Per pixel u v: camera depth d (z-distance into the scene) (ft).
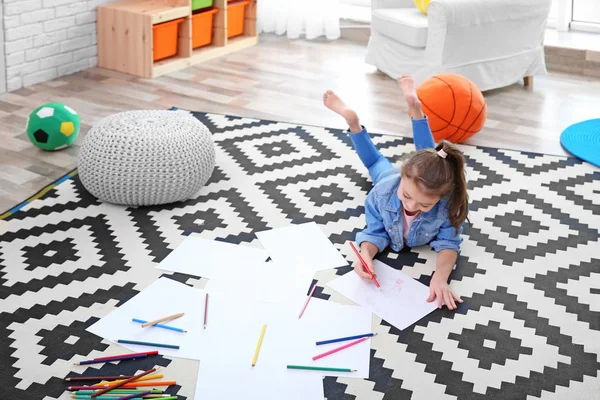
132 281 7.28
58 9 12.80
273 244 7.96
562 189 9.39
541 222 8.59
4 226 8.21
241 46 15.43
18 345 6.35
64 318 6.71
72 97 12.25
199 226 8.32
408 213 7.64
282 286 7.22
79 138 10.62
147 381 5.95
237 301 6.97
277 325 6.64
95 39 13.69
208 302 6.93
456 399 5.88
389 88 13.21
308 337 6.51
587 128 11.20
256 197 9.01
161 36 13.61
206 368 6.11
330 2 15.99
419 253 7.89
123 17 13.21
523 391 5.98
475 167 9.95
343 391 5.92
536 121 11.69
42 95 12.28
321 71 14.11
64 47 13.15
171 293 7.06
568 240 8.22
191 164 8.57
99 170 8.44
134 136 8.44
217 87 13.03
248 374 6.06
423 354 6.38
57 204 8.73
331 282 7.30
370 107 12.19
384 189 7.68
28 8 12.28
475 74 12.65
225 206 8.77
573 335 6.68
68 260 7.61
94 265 7.54
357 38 16.33
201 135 8.84
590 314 6.97
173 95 12.53
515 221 8.59
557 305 7.09
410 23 12.84
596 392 5.99
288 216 8.57
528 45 13.15
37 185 9.21
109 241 7.98
